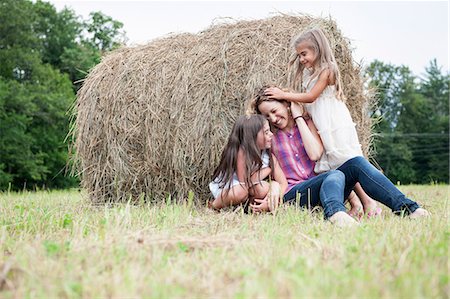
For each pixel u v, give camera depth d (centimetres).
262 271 194
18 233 310
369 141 555
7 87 2080
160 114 493
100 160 524
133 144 509
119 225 302
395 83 4231
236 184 411
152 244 243
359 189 434
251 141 407
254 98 436
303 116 435
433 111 4375
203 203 482
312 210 379
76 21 2881
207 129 473
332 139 414
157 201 503
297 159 427
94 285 178
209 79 479
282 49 478
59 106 2227
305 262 200
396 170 3894
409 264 200
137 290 170
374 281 175
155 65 507
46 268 204
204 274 196
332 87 424
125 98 509
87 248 239
